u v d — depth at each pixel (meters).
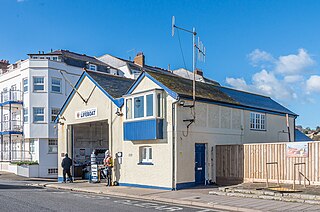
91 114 20.44
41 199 13.30
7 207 11.17
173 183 15.80
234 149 17.36
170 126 16.12
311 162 14.82
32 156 31.70
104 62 43.69
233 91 23.78
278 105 25.70
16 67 35.66
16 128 32.84
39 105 31.44
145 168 17.06
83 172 23.78
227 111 19.25
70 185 19.23
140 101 17.14
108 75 21.83
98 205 11.87
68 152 22.31
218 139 18.38
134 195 14.47
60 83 32.59
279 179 15.74
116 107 18.78
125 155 18.17
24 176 29.44
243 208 10.80
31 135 31.12
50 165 31.58
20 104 32.12
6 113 35.38
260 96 26.39
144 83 17.66
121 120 18.50
